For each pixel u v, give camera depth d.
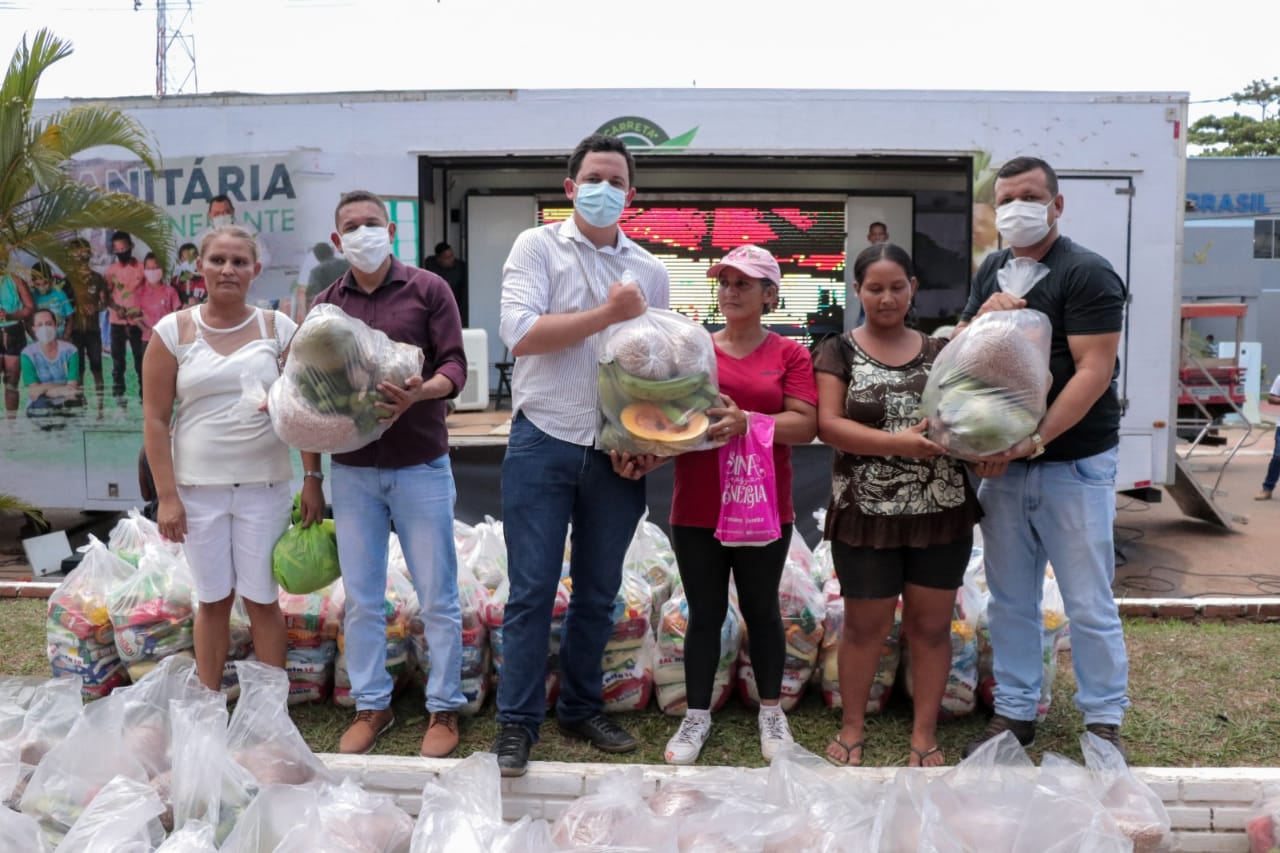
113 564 3.53
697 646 2.98
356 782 2.80
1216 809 2.71
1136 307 6.37
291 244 6.49
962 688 3.22
